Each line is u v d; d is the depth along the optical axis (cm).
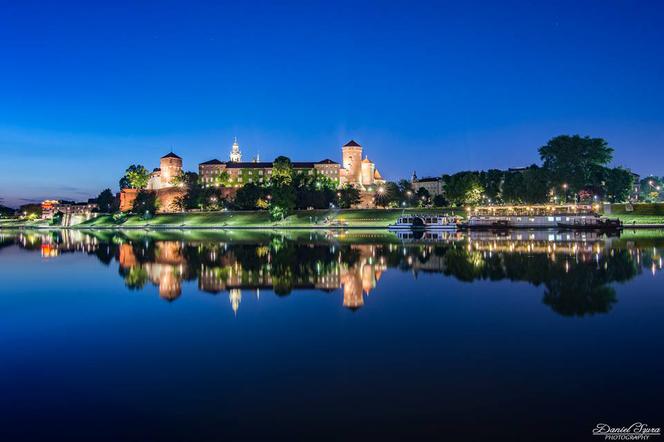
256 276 5147
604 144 19762
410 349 2450
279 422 1695
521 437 1583
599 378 2036
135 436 1625
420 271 5331
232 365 2256
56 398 1927
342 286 4369
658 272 4975
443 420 1692
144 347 2575
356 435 1605
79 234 17488
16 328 3012
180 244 10644
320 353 2408
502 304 3484
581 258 6369
